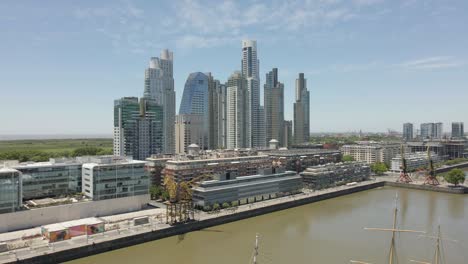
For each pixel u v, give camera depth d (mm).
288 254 154125
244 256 152875
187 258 151500
